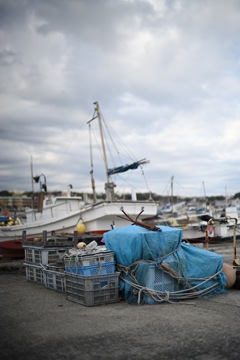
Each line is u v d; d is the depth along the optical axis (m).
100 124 19.91
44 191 22.62
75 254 7.21
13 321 5.74
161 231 7.30
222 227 21.36
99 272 6.87
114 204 17.39
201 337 4.71
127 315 5.89
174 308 6.32
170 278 7.08
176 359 4.05
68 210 20.34
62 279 7.94
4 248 17.47
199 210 40.59
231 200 74.62
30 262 9.89
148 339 4.71
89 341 4.70
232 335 4.74
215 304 6.56
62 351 4.37
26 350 4.43
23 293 8.11
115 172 19.50
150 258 7.11
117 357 4.15
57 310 6.39
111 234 7.52
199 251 7.60
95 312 6.15
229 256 14.26
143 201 18.14
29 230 19.17
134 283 6.89
